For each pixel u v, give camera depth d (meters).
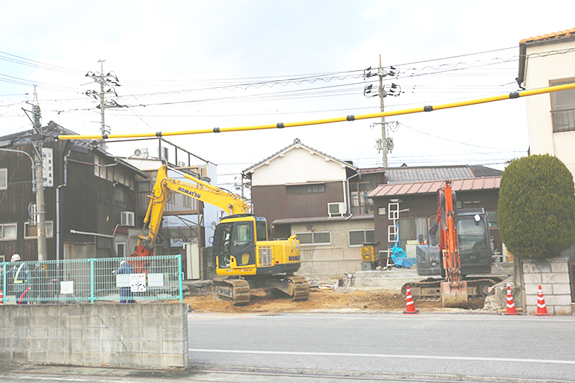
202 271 31.36
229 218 21.52
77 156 27.08
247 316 17.23
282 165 34.19
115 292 10.82
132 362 10.23
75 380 9.35
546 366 8.87
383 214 28.55
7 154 26.11
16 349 11.11
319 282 26.94
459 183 27.98
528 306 15.32
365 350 10.70
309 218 31.34
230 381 8.84
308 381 8.63
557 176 14.90
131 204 33.69
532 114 18.97
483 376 8.47
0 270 11.89
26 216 25.55
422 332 12.51
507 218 15.32
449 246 17.77
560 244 14.73
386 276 24.64
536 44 18.69
